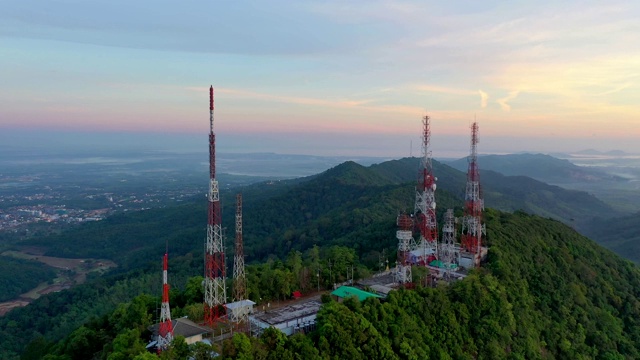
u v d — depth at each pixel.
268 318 93.12
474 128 131.38
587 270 131.62
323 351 78.38
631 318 123.38
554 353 105.56
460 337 94.38
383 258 134.38
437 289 101.62
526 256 127.25
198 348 72.56
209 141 90.81
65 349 92.69
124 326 92.38
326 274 116.62
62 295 193.12
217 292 94.38
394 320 89.62
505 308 102.12
